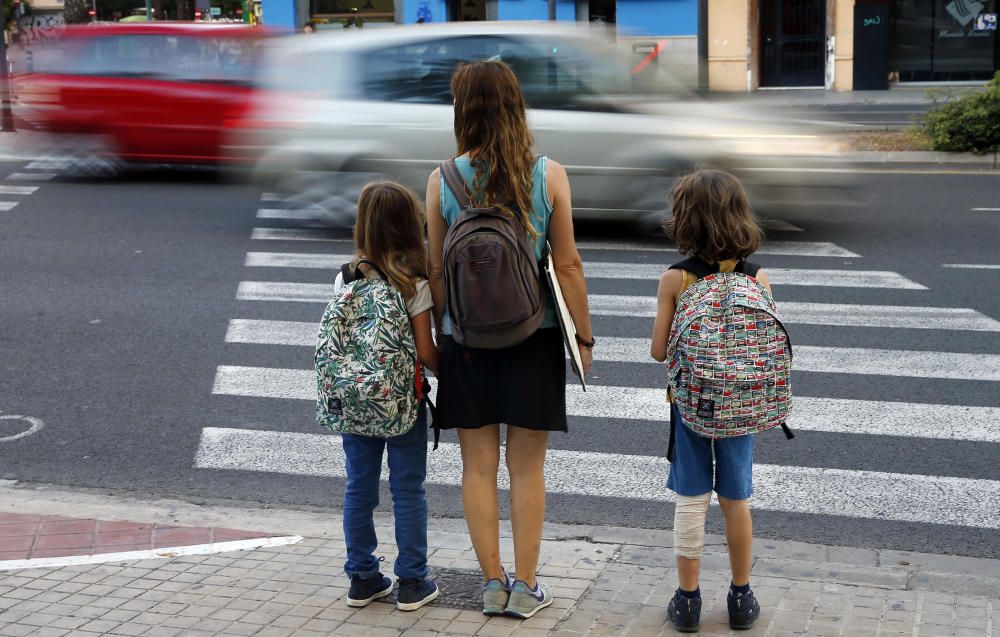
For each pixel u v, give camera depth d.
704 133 10.82
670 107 11.08
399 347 4.05
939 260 10.25
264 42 14.84
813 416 6.64
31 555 4.82
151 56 14.88
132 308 9.10
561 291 4.12
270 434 6.55
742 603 4.04
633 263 10.38
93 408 6.96
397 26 11.95
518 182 3.94
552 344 4.07
